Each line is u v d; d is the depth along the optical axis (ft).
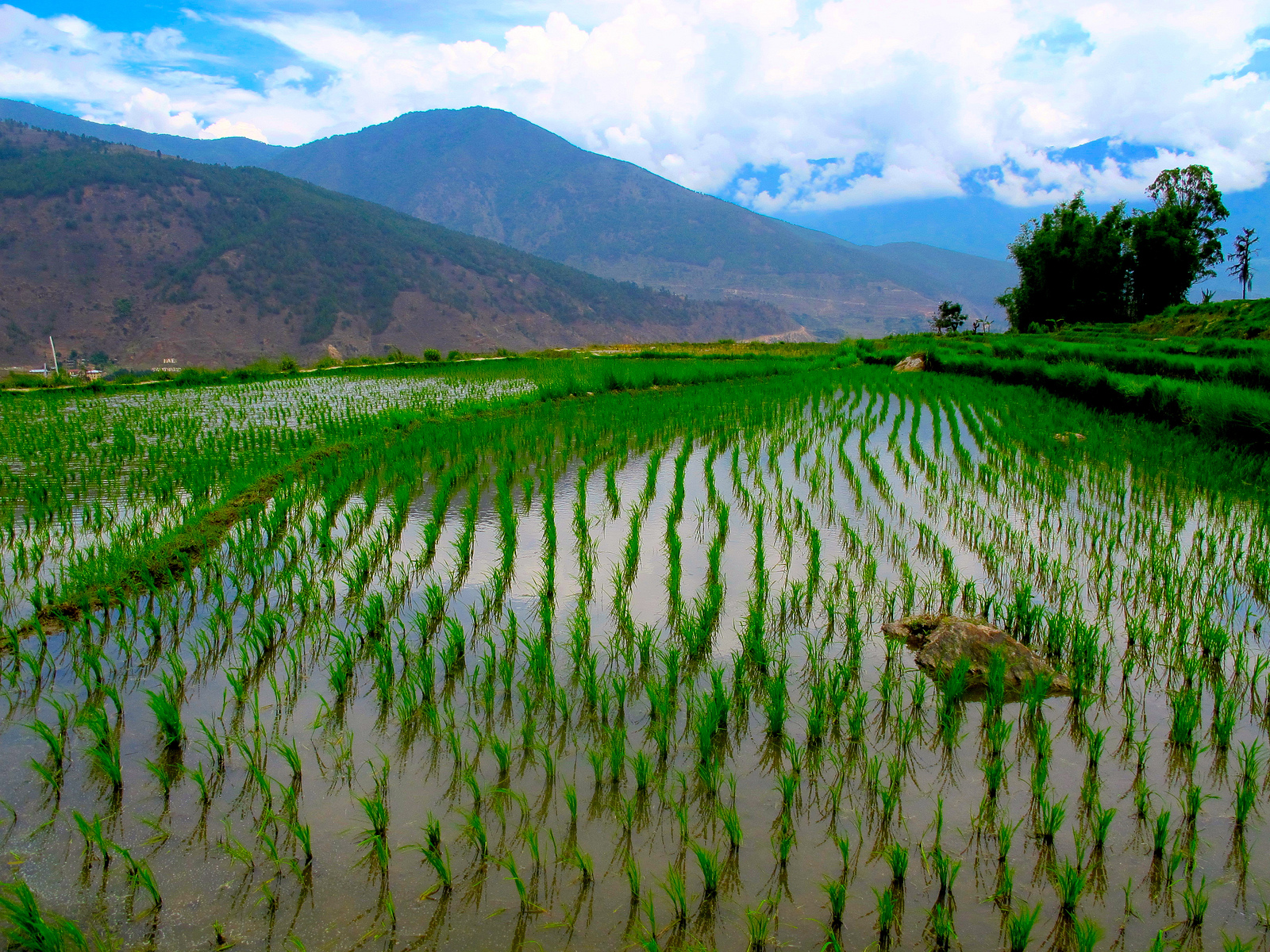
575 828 12.94
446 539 27.25
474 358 118.73
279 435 43.93
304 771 14.29
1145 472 35.42
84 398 63.26
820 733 15.26
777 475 35.73
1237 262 199.11
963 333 178.19
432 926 11.02
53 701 15.17
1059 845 12.71
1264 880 11.95
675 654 17.39
